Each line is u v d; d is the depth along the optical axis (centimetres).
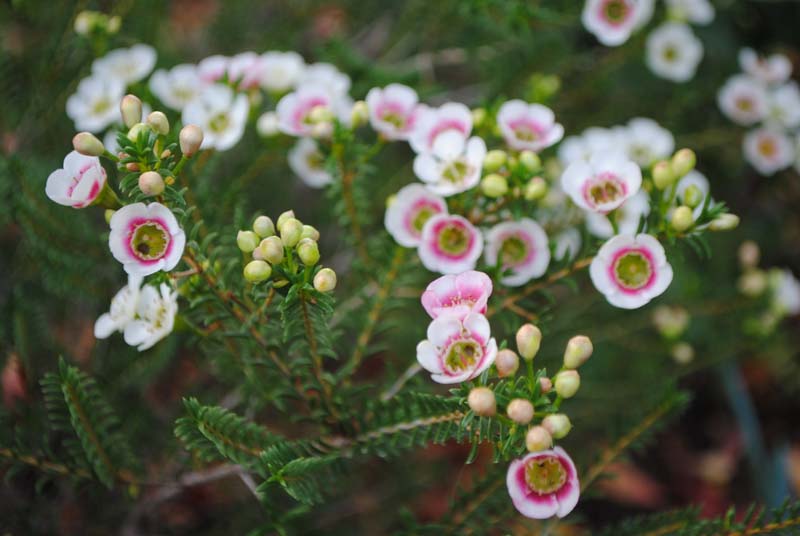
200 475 40
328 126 40
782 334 49
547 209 44
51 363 43
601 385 48
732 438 54
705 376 56
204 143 40
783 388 55
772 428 55
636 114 51
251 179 45
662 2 51
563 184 38
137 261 36
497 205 39
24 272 45
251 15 52
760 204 58
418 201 40
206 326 39
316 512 45
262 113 46
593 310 48
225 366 41
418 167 40
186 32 56
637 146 46
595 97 52
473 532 39
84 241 43
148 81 46
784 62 50
